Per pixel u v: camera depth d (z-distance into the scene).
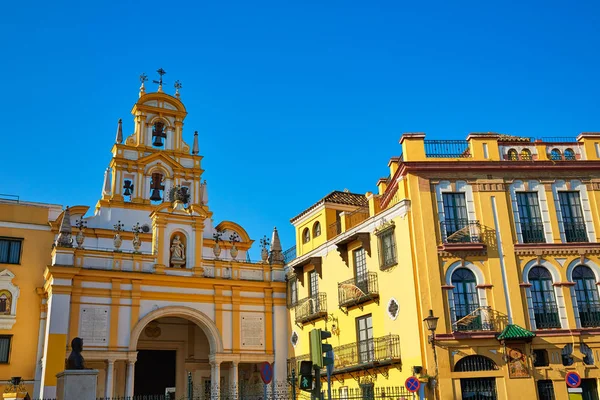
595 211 28.03
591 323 26.38
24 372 32.44
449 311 25.91
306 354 34.16
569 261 27.09
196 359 38.03
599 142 29.17
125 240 37.44
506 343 25.41
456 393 24.75
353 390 30.22
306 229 38.81
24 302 33.66
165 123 42.03
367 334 29.83
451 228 27.17
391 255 28.45
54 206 36.19
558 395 25.12
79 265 32.41
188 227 35.97
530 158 28.59
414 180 27.66
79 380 17.86
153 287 33.91
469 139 28.67
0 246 34.12
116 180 38.75
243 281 36.19
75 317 31.47
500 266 26.67
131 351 32.22
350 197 37.94
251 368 37.22
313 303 34.00
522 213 27.70
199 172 41.50
